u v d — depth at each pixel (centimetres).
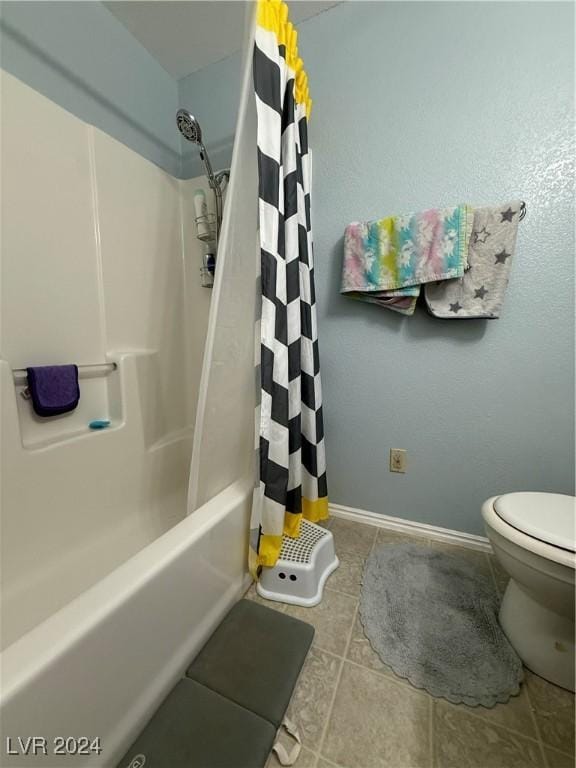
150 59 139
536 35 93
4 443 84
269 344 87
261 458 89
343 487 140
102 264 119
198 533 72
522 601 81
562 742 63
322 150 121
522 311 104
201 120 150
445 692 71
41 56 101
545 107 94
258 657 73
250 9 77
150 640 61
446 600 96
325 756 61
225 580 86
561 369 103
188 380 160
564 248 97
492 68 98
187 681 68
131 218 129
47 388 97
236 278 87
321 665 78
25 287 96
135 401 125
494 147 100
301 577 95
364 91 113
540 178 97
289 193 96
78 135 108
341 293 122
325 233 125
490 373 111
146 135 139
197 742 57
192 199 151
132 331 132
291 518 108
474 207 100
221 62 142
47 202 100
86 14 113
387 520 133
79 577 94
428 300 108
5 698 39
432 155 107
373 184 115
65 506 99
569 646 72
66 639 46
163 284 146
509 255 97
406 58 106
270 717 62
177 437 147
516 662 78
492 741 63
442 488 124
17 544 87
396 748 62
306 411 116
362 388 129
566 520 73
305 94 109
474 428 116
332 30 115
